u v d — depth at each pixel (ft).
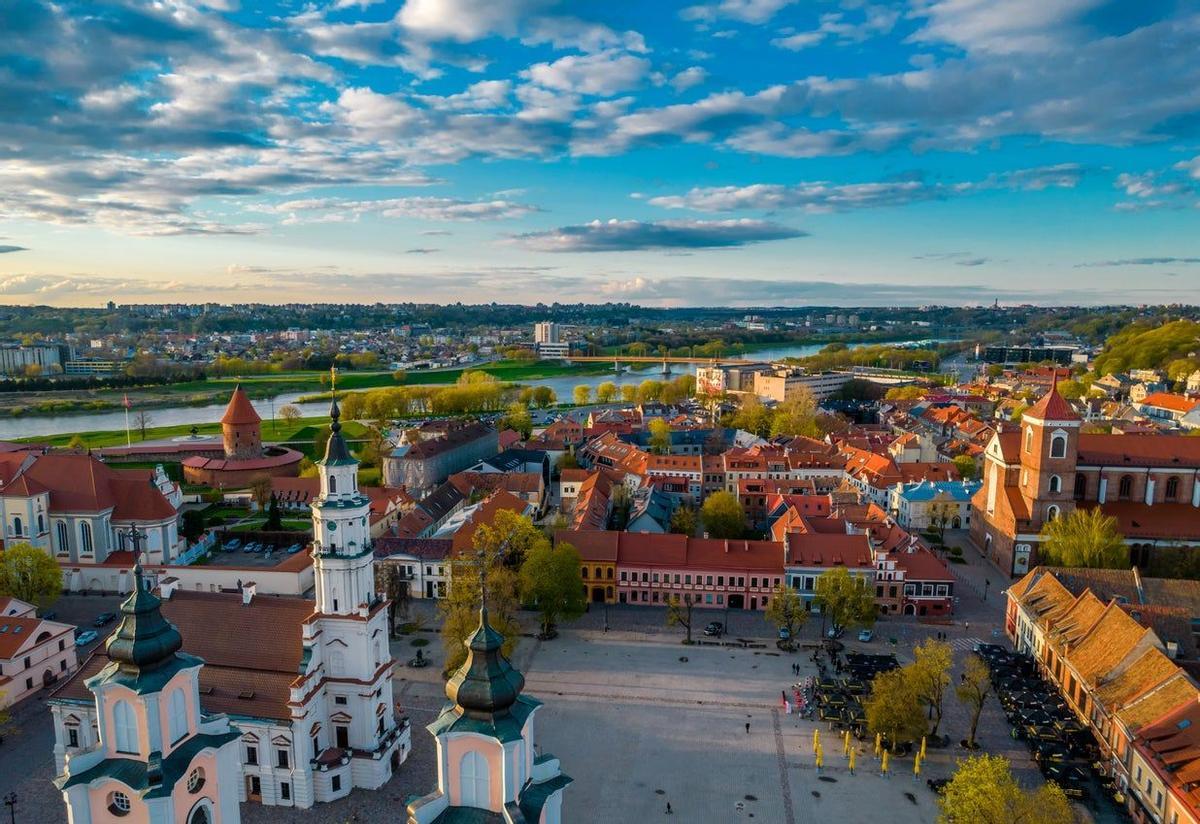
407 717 324.60
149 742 155.84
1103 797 291.79
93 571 504.02
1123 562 485.97
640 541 501.15
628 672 393.29
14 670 353.72
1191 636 346.33
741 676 389.60
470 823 138.21
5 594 417.08
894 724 308.81
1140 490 569.23
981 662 358.84
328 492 286.25
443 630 387.14
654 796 291.17
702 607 485.97
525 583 429.79
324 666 292.20
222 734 171.32
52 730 331.98
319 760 285.43
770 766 311.27
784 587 434.71
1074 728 328.49
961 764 253.03
